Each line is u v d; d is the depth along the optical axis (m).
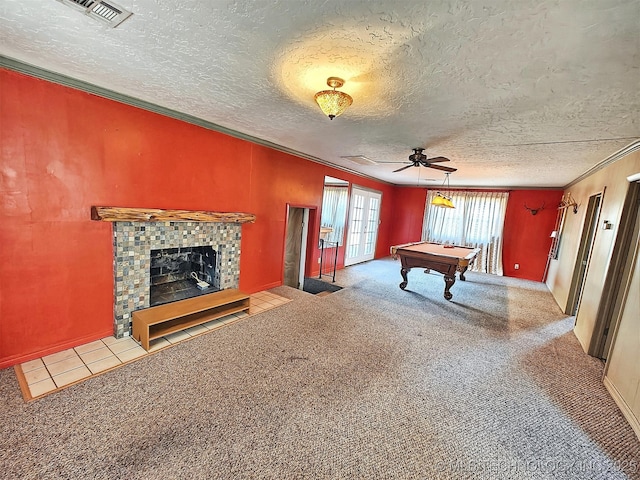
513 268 7.04
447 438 1.85
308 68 1.89
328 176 5.73
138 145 2.76
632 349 2.20
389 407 2.10
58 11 1.45
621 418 2.11
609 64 1.58
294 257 5.63
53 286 2.41
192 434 1.75
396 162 5.09
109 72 2.16
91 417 1.82
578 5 1.17
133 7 1.39
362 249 7.59
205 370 2.40
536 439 1.88
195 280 3.80
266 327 3.29
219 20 1.46
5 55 1.97
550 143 3.20
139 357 2.51
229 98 2.54
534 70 1.71
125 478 1.45
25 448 1.57
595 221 3.91
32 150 2.20
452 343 3.19
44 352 2.42
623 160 3.18
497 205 7.12
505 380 2.54
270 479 1.50
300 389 2.24
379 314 3.92
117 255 2.68
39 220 2.29
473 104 2.29
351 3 1.27
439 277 6.27
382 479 1.54
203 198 3.39
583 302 3.55
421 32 1.44
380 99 2.29
